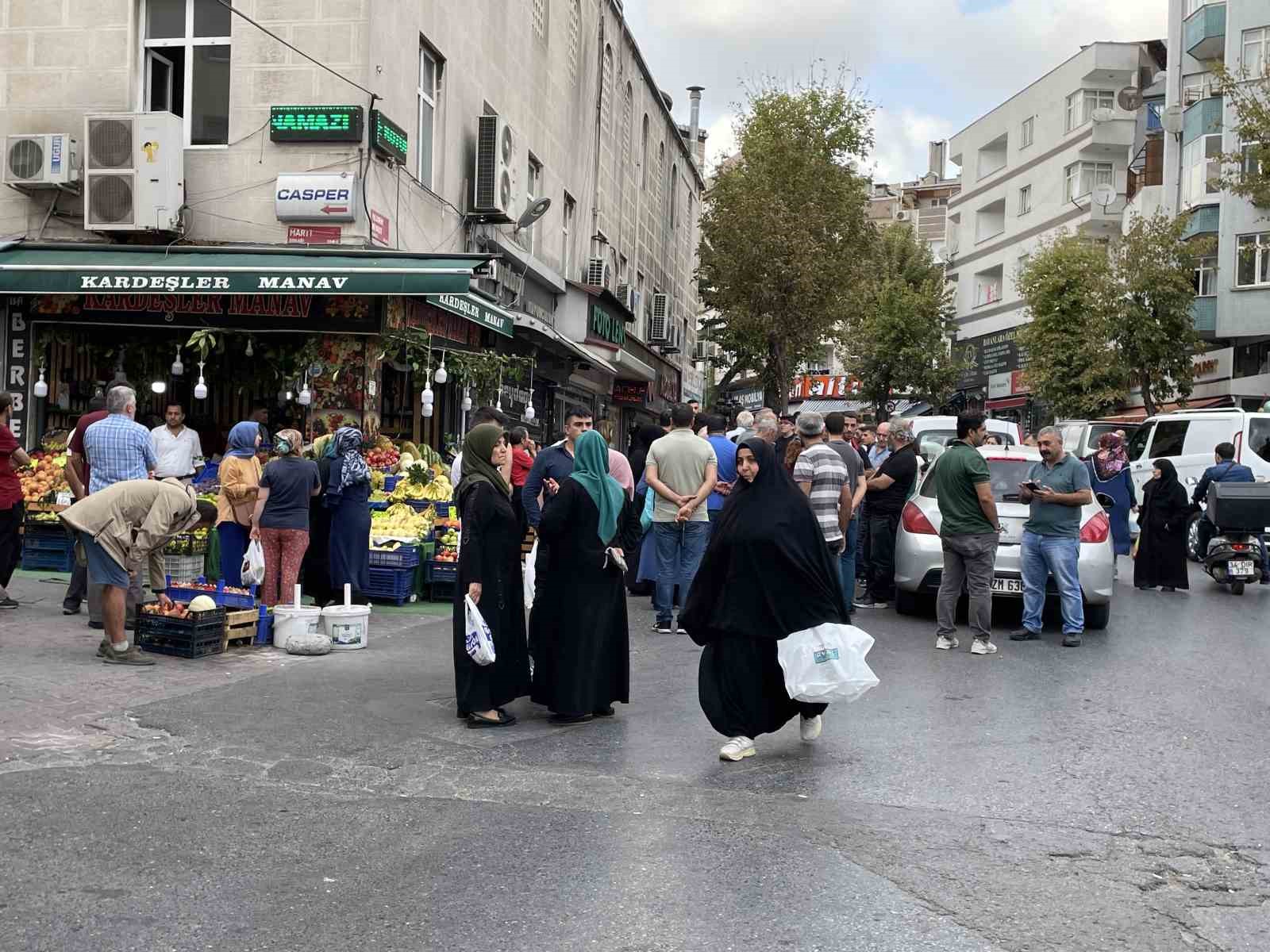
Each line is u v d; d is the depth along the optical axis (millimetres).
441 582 12219
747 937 3945
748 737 6336
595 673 7230
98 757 6066
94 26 14109
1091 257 36219
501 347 18891
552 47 22828
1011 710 7527
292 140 13680
